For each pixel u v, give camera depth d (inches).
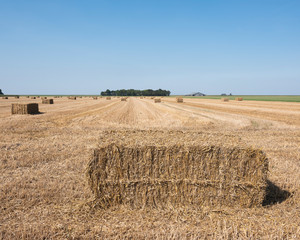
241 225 188.5
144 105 1764.3
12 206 209.5
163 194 219.6
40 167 317.7
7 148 416.5
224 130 650.2
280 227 184.9
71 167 313.3
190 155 218.2
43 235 169.6
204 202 221.6
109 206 219.0
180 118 879.7
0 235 169.0
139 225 185.9
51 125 702.5
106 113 1090.7
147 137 246.7
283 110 1358.3
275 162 350.9
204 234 174.6
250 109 1429.6
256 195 220.5
